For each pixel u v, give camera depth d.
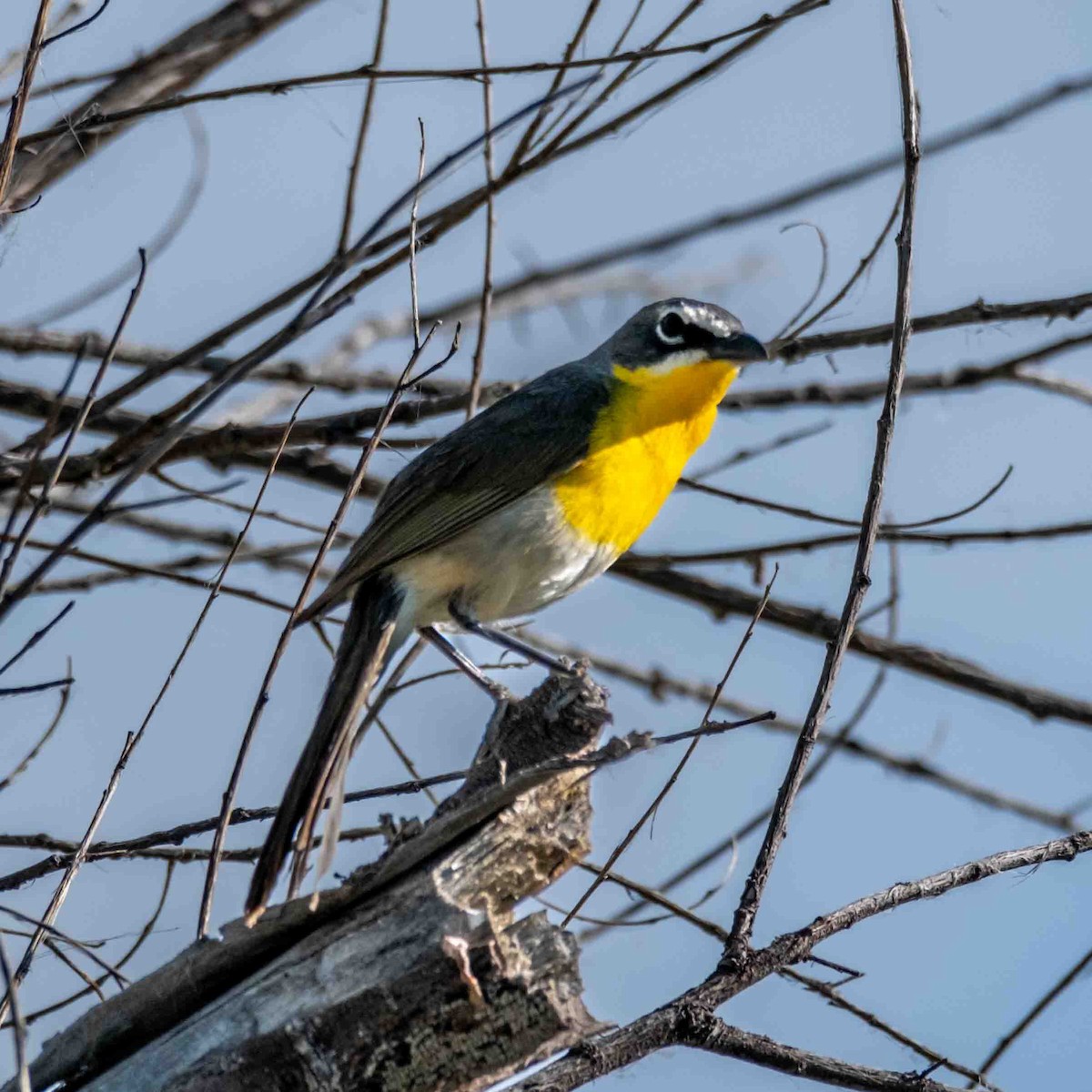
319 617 11.93
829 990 10.34
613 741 8.26
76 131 10.55
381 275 10.61
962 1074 9.56
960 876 8.92
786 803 8.60
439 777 9.77
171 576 11.76
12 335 13.34
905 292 9.05
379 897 8.28
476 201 10.84
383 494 12.06
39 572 7.79
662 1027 8.25
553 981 8.05
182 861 10.08
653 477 12.37
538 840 8.47
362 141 11.33
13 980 7.78
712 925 10.73
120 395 10.52
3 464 11.80
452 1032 8.02
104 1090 8.06
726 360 12.30
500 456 11.88
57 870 10.02
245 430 12.55
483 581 11.95
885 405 8.95
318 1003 8.03
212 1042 8.06
